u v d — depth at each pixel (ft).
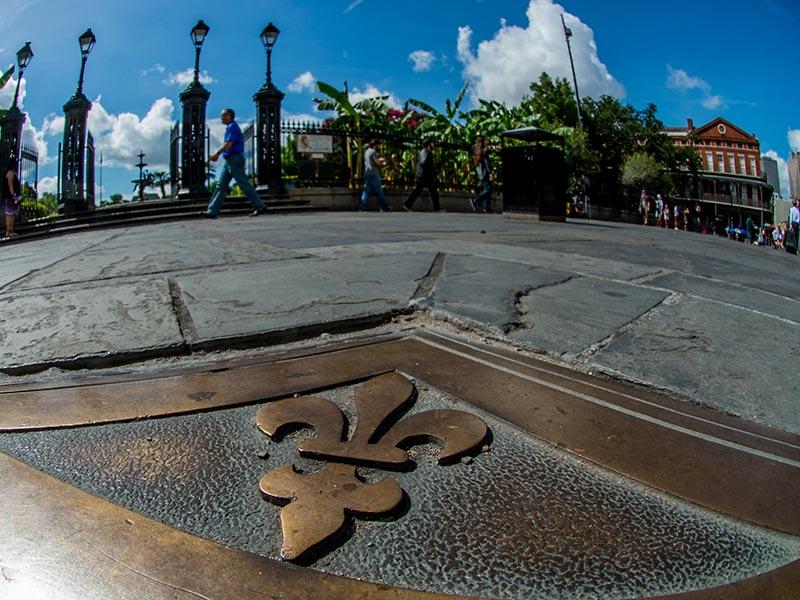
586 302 9.23
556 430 4.66
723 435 4.66
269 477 3.87
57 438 4.55
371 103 59.31
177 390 5.52
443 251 14.74
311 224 26.25
